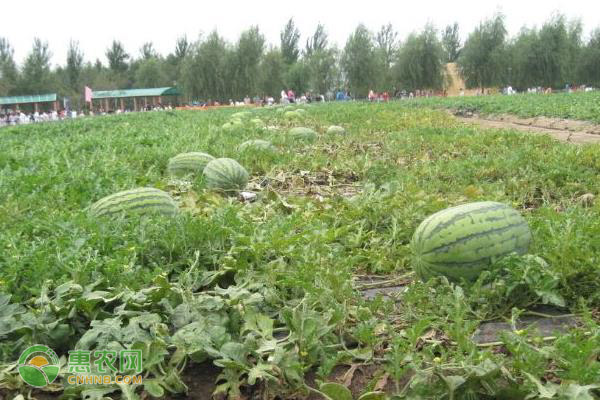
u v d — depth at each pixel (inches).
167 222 181.3
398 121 808.3
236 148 435.8
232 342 118.2
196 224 175.5
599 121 745.0
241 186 304.7
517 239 153.4
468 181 314.2
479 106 1202.6
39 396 114.5
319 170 376.8
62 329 124.5
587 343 98.7
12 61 2869.1
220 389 112.7
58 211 222.2
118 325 121.6
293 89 2667.3
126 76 3563.0
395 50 2564.0
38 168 353.4
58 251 153.3
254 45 2396.7
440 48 2212.1
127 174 317.1
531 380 96.3
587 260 144.6
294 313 121.8
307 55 3080.7
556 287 147.3
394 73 2295.8
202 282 154.6
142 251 166.6
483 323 140.9
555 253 149.4
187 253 169.0
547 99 1269.7
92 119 1176.2
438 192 293.0
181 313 128.5
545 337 123.0
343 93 2130.9
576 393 92.5
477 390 102.0
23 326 122.3
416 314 138.9
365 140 570.9
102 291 136.9
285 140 537.6
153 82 3139.8
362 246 202.4
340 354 116.3
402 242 206.5
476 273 149.0
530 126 853.8
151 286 145.3
